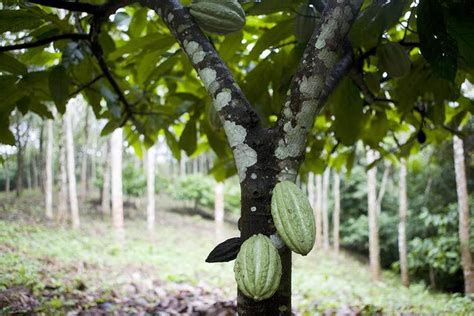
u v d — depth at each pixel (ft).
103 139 59.16
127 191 61.00
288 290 4.43
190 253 37.27
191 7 5.59
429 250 35.83
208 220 63.31
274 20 9.39
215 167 12.40
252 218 4.36
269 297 4.08
